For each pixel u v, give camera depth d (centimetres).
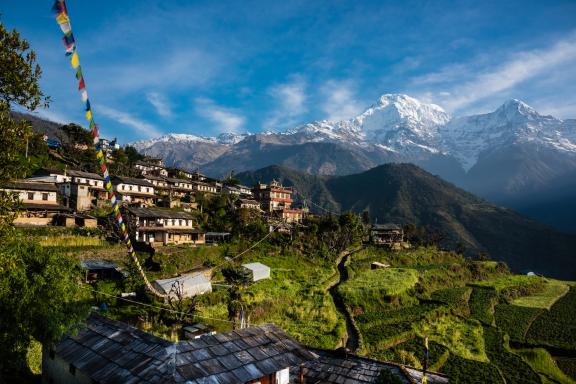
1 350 2469
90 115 1505
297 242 11406
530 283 13912
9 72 2114
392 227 17362
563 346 8231
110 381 2030
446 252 16175
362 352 6050
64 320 2559
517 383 6128
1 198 2253
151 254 7481
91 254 6762
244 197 16962
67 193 9975
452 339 7538
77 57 1350
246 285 7319
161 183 14400
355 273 11019
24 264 2533
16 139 2244
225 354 2253
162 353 2144
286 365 2348
